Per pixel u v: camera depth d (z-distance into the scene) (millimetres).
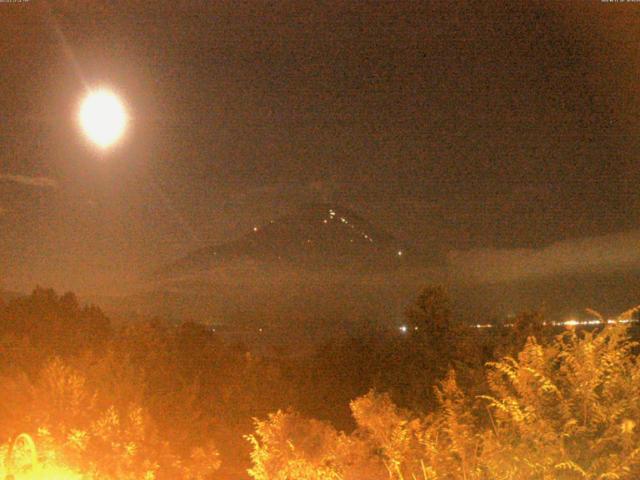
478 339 11578
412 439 7660
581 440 6504
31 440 8383
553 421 6570
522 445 6594
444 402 8547
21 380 9422
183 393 10898
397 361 12172
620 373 6723
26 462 8445
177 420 10383
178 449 9898
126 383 10094
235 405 11617
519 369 6887
